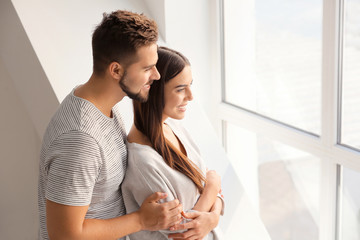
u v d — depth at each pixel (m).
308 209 2.84
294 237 3.01
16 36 2.56
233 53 3.12
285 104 2.79
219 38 3.16
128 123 2.26
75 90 1.47
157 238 1.62
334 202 2.58
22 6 2.57
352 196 2.49
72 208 1.34
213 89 3.31
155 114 1.57
